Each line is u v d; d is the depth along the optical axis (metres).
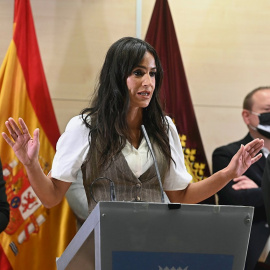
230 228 3.04
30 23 6.84
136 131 4.24
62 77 7.24
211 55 7.64
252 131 6.89
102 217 2.91
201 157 7.08
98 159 4.06
